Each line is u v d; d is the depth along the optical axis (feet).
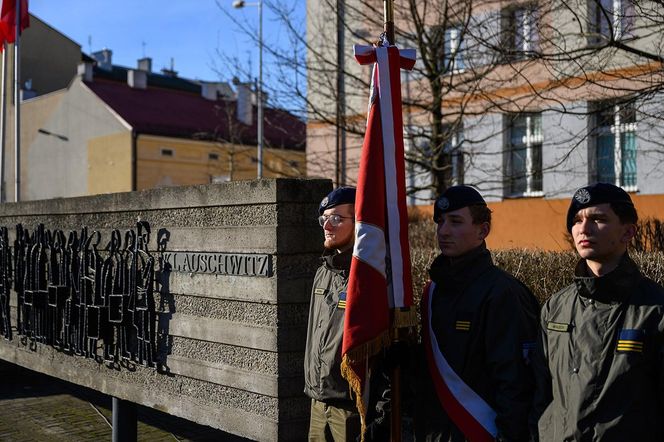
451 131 32.04
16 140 39.99
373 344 10.28
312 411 11.97
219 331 13.94
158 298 15.60
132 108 100.58
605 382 7.93
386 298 10.53
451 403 9.66
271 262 12.88
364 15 33.63
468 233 9.88
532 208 43.55
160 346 15.47
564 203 41.98
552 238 38.73
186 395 14.78
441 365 9.80
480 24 27.76
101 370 17.63
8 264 22.77
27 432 22.13
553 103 37.19
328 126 44.47
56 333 19.62
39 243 20.70
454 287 9.93
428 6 34.04
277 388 12.67
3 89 42.16
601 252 8.26
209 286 14.25
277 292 12.73
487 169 41.29
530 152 43.68
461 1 29.84
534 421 8.77
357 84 36.88
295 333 12.87
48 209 20.30
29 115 113.29
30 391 27.76
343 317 11.18
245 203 13.41
